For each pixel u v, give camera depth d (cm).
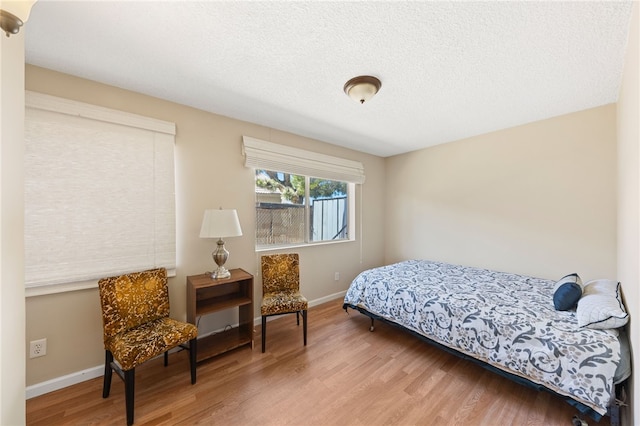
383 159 430
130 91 208
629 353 140
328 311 322
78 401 167
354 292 284
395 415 156
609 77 185
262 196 304
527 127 280
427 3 120
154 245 216
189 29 139
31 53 160
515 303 200
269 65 174
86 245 187
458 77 186
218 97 220
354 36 144
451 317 201
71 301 183
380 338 252
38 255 170
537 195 274
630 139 144
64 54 161
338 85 199
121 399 169
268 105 235
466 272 292
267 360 214
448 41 147
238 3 121
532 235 278
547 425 148
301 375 194
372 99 222
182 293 233
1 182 103
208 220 217
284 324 284
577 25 133
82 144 185
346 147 375
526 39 145
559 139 259
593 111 240
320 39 147
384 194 430
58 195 176
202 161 246
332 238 376
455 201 344
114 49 157
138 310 184
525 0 118
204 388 179
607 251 234
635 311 123
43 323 174
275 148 292
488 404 164
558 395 149
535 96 217
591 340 147
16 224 109
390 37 145
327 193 370
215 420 151
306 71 181
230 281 224
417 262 351
